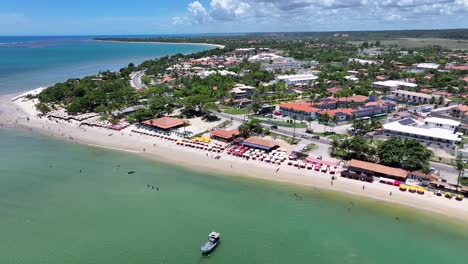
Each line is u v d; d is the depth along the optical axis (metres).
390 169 107.81
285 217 87.25
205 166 119.19
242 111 194.12
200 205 92.75
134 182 106.69
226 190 101.56
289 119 177.00
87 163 121.56
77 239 77.62
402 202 93.69
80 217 86.31
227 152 130.00
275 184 105.38
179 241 77.31
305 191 100.69
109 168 117.38
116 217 86.44
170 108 190.25
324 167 113.75
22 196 96.62
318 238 78.88
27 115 185.00
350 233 80.81
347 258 72.44
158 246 75.44
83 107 190.75
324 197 97.12
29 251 73.50
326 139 143.38
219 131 146.75
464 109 164.75
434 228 82.50
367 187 102.12
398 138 141.62
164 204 93.12
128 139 147.75
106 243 76.38
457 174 108.44
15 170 114.00
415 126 148.00
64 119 176.25
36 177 109.06
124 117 179.25
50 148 136.25
